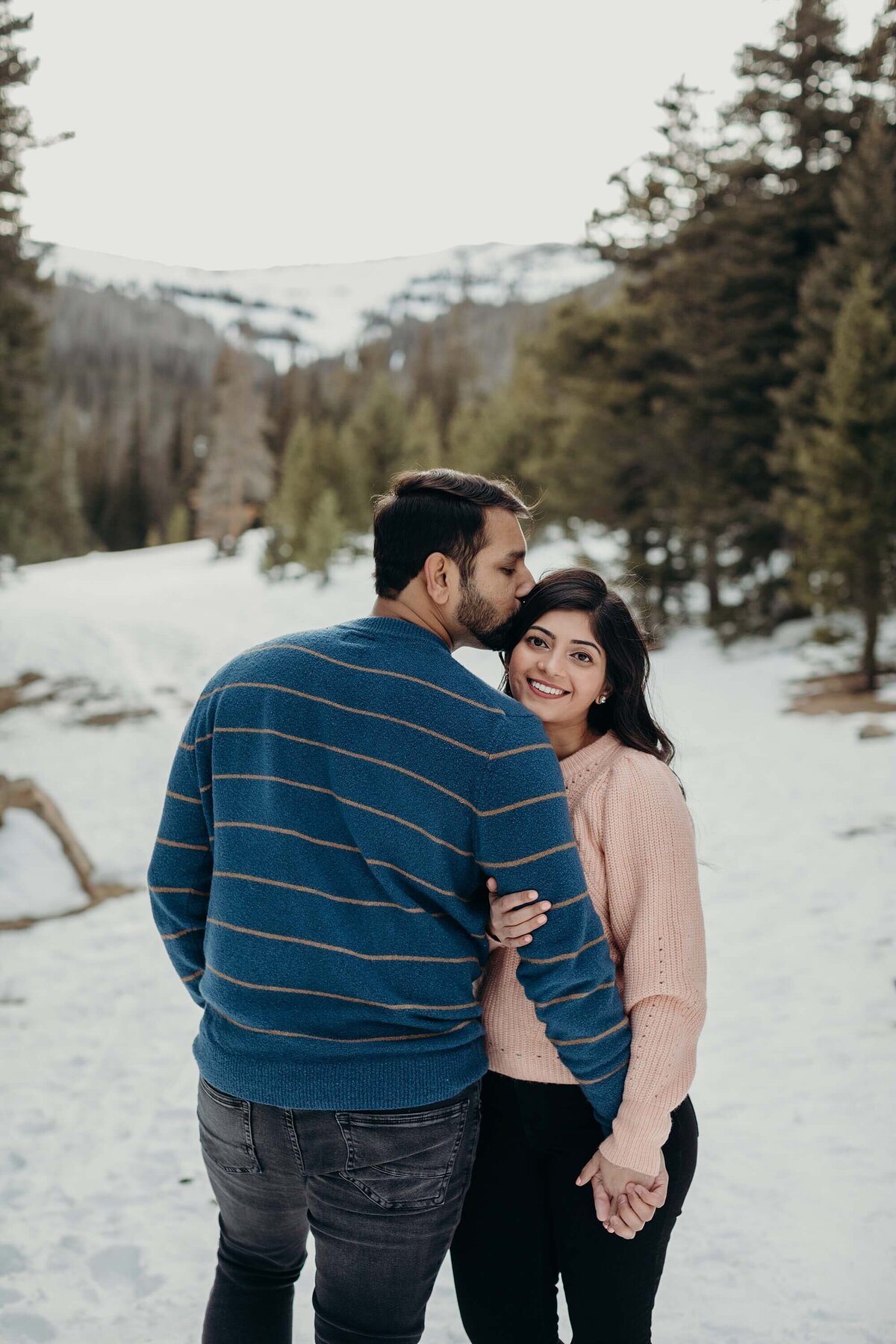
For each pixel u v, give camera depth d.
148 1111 3.75
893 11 15.89
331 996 1.50
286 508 31.77
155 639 20.06
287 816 1.50
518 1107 1.73
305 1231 1.80
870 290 12.38
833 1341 2.28
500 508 1.65
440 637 1.67
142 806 9.15
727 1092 3.60
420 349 66.12
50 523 56.84
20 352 19.31
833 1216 2.79
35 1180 3.26
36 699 14.48
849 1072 3.65
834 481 12.26
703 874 6.34
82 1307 2.58
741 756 9.68
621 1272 1.66
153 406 103.81
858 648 14.41
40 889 6.56
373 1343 1.60
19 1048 4.34
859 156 14.80
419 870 1.48
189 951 1.75
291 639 1.63
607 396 19.09
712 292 16.62
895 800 7.61
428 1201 1.55
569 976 1.52
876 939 4.98
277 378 77.44
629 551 19.84
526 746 1.51
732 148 17.58
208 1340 1.77
